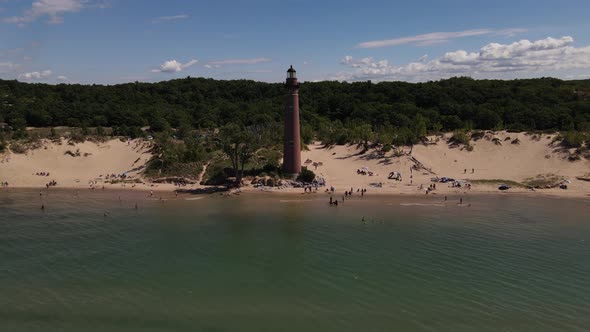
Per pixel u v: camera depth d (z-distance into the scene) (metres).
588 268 54.88
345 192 104.19
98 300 46.59
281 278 52.09
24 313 43.94
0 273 53.56
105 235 69.12
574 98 186.62
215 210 87.12
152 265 56.19
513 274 52.97
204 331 40.62
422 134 146.50
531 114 163.00
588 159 126.50
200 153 129.62
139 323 42.06
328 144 152.25
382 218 80.19
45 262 57.19
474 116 173.00
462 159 135.88
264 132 131.38
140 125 189.75
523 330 40.50
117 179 120.88
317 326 41.41
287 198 99.62
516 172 125.62
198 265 56.16
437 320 42.31
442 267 55.25
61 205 92.06
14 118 178.38
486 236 68.56
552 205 92.38
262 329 40.91
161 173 122.56
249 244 64.38
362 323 41.84
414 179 121.19
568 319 42.44
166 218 80.19
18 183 117.12
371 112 187.62
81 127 181.75
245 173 117.06
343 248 62.53
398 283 50.47
